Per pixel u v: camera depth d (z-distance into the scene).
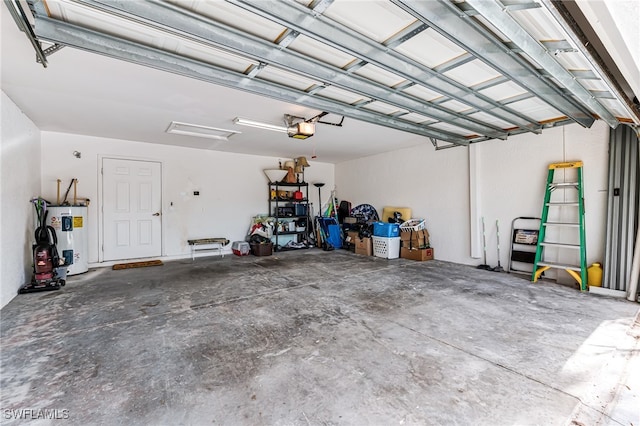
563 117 3.91
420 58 2.36
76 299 3.47
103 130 4.90
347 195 8.12
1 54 2.42
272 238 7.57
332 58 2.38
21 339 2.43
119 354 2.19
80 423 1.50
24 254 3.91
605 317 2.82
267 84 2.75
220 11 1.81
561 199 4.12
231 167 6.93
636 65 1.88
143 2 1.61
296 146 6.23
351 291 3.75
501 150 4.80
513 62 2.26
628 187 3.49
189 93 3.28
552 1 1.47
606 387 1.76
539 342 2.33
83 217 4.82
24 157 3.95
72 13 1.80
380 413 1.55
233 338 2.45
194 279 4.41
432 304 3.24
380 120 3.85
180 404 1.64
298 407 1.61
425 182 6.06
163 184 6.07
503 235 4.80
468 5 1.70
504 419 1.50
